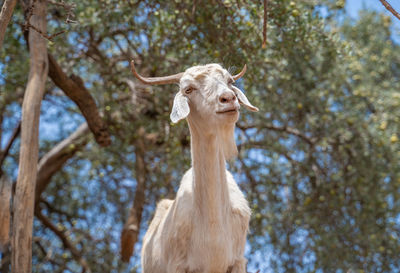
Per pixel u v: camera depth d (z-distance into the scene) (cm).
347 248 780
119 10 712
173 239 437
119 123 820
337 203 812
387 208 822
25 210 503
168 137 767
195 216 430
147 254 499
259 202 799
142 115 807
